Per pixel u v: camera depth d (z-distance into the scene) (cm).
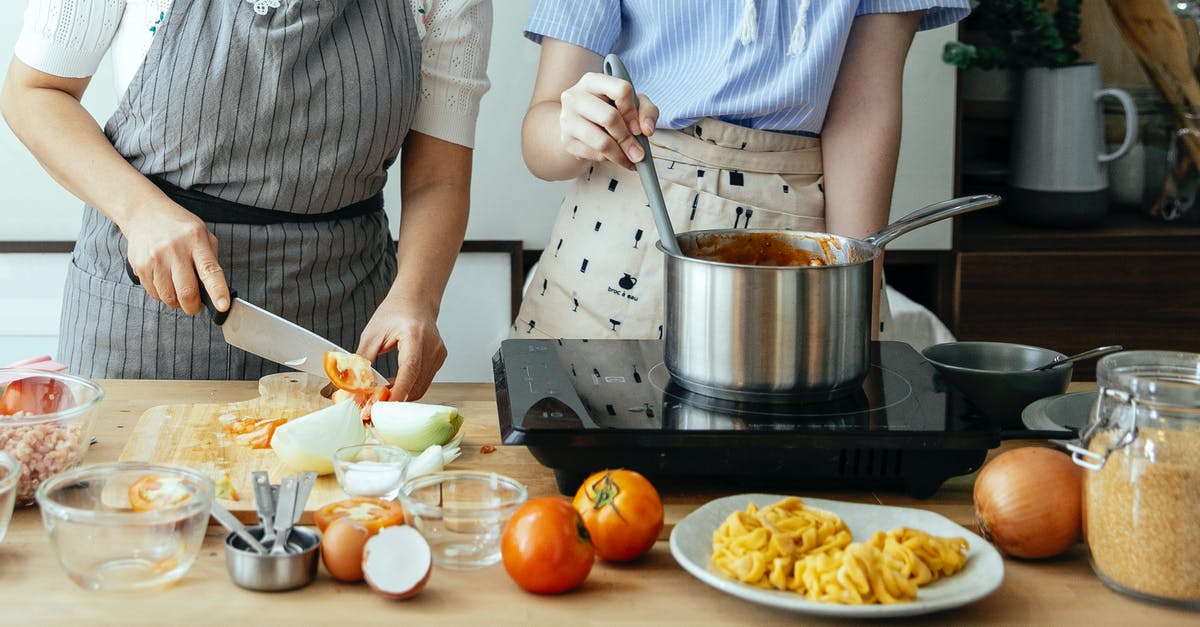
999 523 94
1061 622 85
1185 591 86
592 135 128
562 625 84
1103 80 281
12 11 239
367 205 157
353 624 83
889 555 86
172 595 87
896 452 104
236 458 113
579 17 154
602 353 126
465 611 86
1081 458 91
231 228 143
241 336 126
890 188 155
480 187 262
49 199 249
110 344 147
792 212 154
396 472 102
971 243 263
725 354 107
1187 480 84
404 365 131
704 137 151
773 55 146
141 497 91
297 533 93
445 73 154
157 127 138
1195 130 264
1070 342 263
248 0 135
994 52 258
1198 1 254
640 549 93
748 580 86
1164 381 87
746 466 103
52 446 103
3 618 83
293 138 141
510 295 265
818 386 107
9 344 253
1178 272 261
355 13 144
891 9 150
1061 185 262
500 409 111
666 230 116
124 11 140
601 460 102
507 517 94
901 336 240
